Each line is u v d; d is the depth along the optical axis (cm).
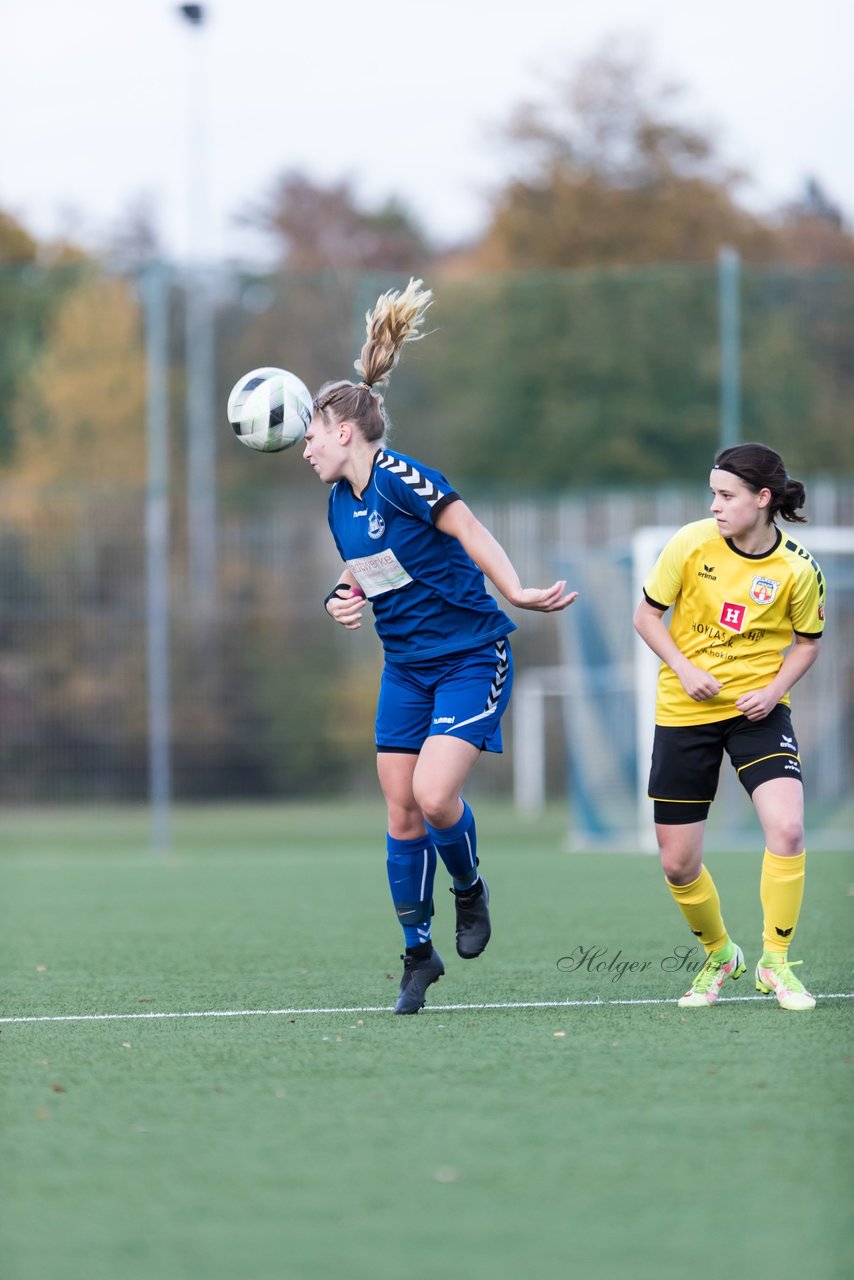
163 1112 1306
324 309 7569
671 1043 1580
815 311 6681
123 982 2175
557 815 6781
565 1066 1466
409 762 1838
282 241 11681
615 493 7081
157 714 5031
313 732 6525
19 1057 1569
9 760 6162
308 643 6544
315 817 6662
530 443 7838
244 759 6456
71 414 7525
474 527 1755
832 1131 1208
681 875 1834
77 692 6212
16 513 6203
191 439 7506
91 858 4844
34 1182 1108
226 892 3650
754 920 2788
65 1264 941
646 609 1828
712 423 7700
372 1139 1203
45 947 2622
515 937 2619
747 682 1805
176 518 6431
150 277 5006
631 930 2709
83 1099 1362
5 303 7562
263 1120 1270
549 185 10350
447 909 3225
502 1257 941
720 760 1845
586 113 10375
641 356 7750
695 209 10081
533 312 7850
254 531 6538
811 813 5681
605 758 5438
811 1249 950
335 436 1783
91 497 6262
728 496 1758
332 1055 1552
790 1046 1552
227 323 7600
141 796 6244
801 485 1769
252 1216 1023
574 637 5400
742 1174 1098
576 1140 1188
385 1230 990
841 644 6019
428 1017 1794
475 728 1789
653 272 7094
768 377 6662
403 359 7938
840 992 1947
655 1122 1240
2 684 6162
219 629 6444
